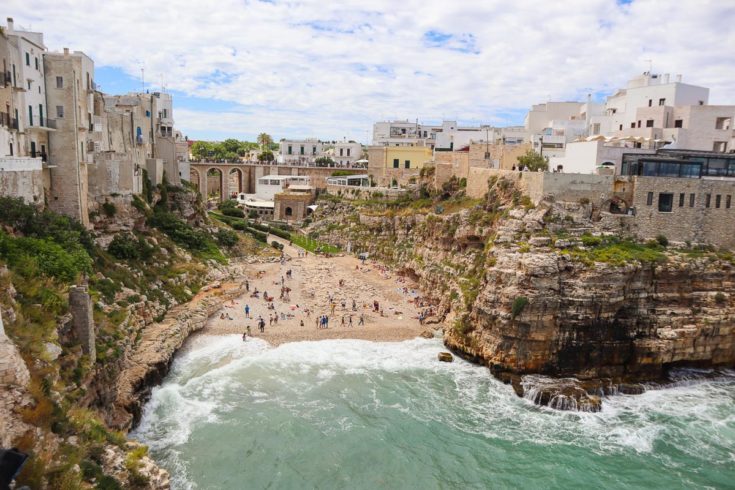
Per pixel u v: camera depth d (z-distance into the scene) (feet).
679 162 219.82
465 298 216.95
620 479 135.44
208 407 160.86
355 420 157.89
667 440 151.94
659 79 343.46
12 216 147.95
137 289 201.67
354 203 403.54
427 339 222.28
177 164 327.06
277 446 143.33
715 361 197.36
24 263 124.26
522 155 301.22
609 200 214.48
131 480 101.09
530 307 182.91
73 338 124.06
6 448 77.87
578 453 145.28
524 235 204.64
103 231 222.28
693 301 195.62
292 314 241.76
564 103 401.08
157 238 263.90
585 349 187.01
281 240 403.75
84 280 158.10
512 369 186.50
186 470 131.44
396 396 173.17
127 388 150.10
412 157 434.30
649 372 189.78
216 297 244.83
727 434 155.43
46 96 193.26
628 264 187.73
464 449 145.89
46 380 96.48
